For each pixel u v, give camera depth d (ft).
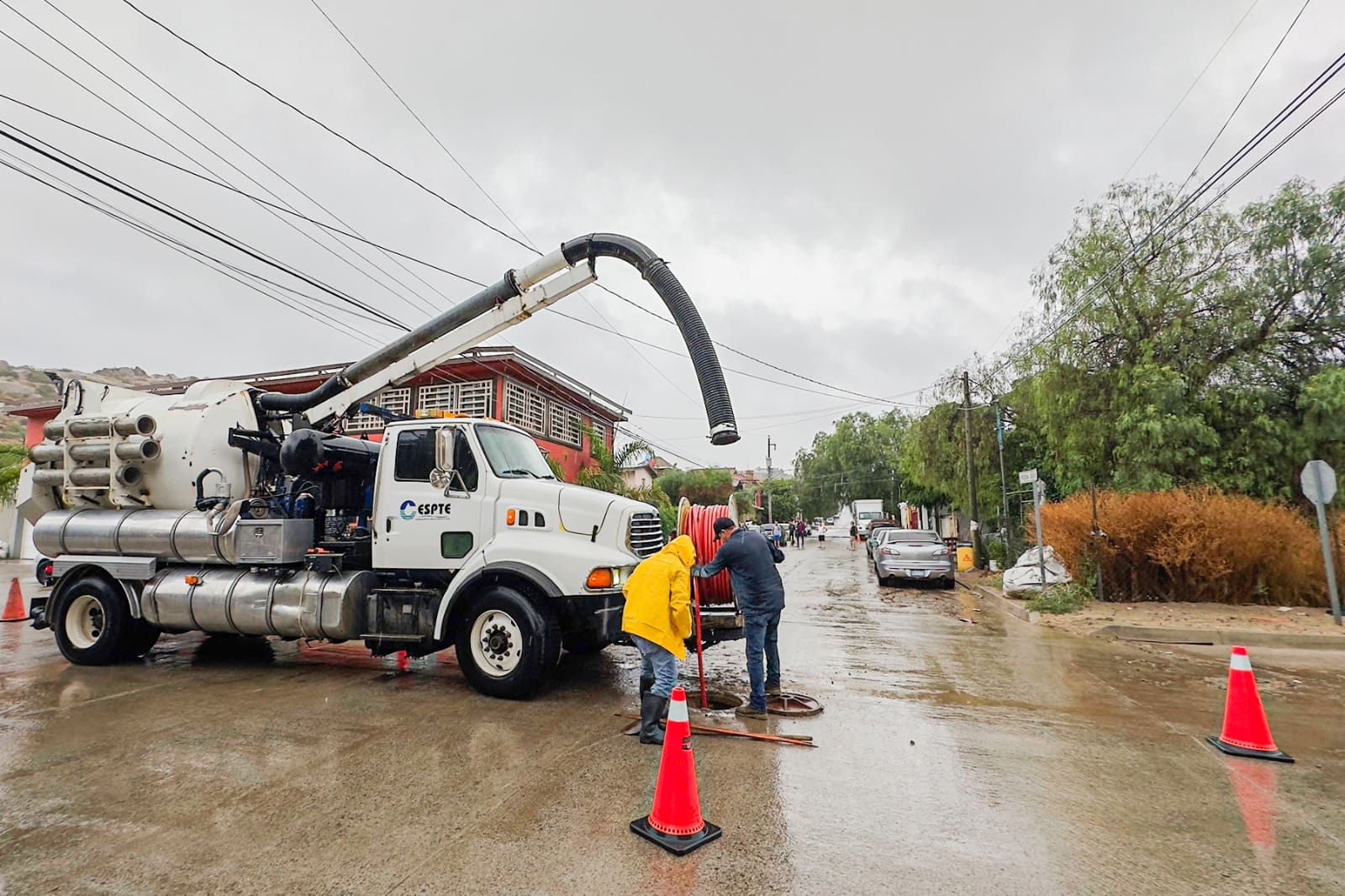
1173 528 39.45
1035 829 12.21
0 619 35.12
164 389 63.93
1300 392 44.86
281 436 27.68
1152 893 10.12
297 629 22.74
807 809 12.97
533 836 11.73
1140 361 49.62
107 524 25.48
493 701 20.40
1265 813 12.91
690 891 10.09
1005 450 74.23
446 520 22.35
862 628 35.22
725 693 21.88
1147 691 22.25
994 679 23.82
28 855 11.04
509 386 66.74
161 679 23.16
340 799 13.20
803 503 216.95
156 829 11.96
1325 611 36.83
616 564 20.40
